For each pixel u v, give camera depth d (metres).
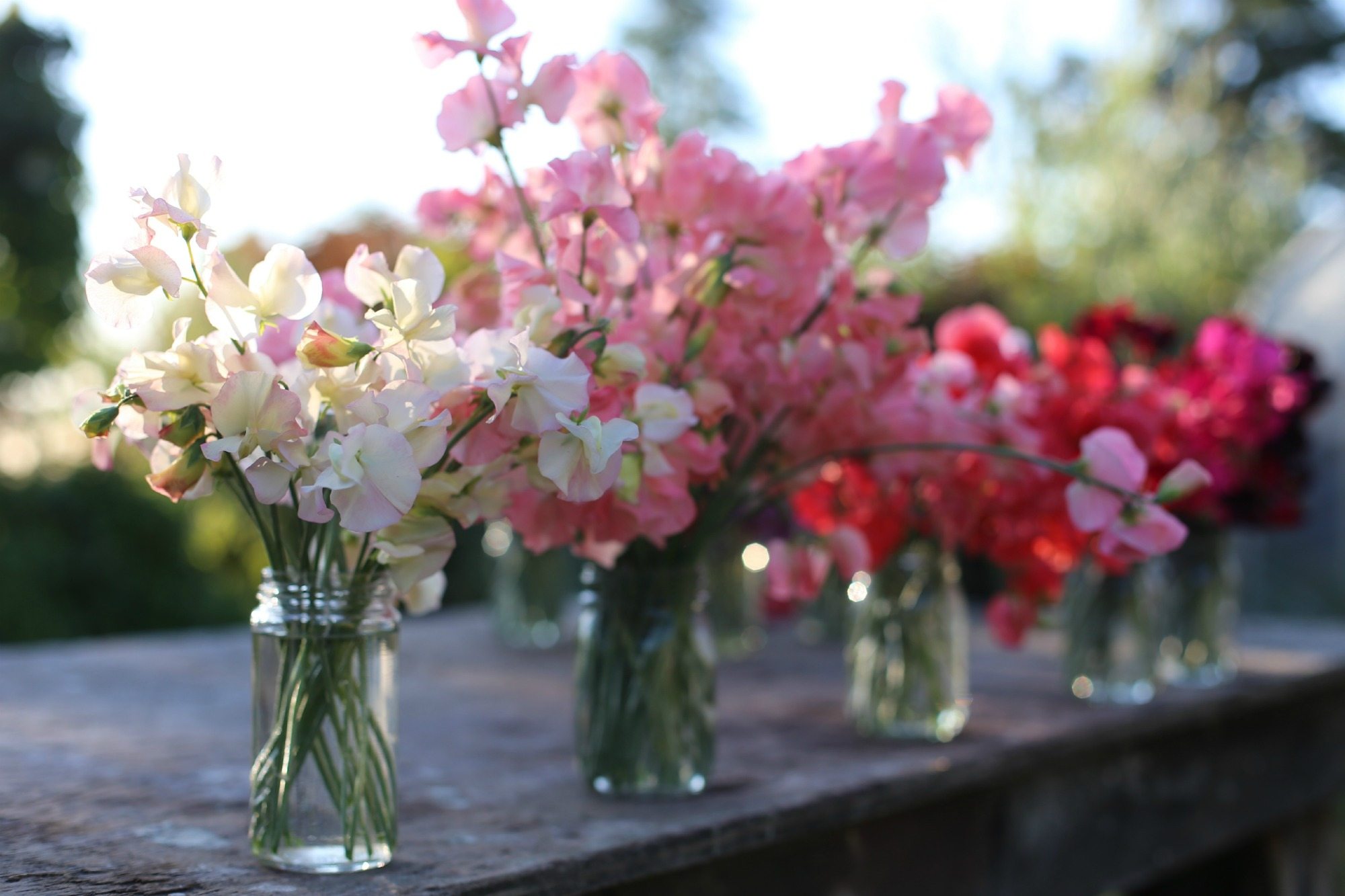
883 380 1.16
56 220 6.89
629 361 0.89
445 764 1.26
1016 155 6.66
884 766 1.24
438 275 0.83
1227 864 2.31
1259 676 1.97
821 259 1.04
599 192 0.92
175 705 1.58
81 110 6.93
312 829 0.84
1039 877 1.43
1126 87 6.60
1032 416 1.42
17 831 0.94
